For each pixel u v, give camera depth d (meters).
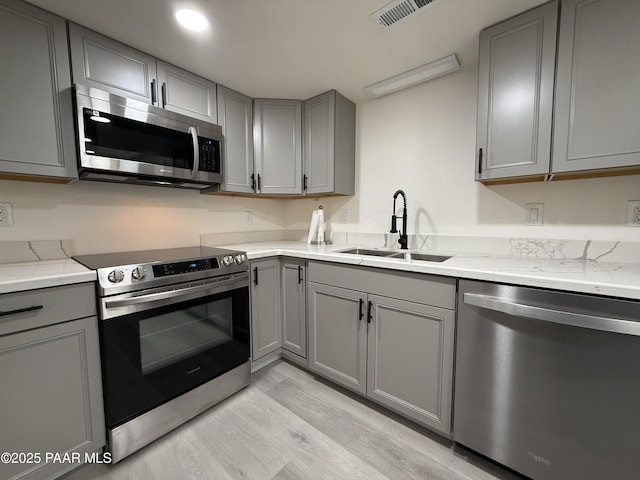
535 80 1.27
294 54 1.61
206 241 2.24
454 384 1.26
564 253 1.48
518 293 1.07
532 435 1.07
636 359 0.88
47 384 1.08
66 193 1.58
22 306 1.01
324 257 1.71
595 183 1.41
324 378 1.90
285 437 1.39
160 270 1.38
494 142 1.38
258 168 2.18
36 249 1.48
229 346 1.70
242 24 1.36
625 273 1.09
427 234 1.95
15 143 1.19
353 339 1.63
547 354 1.02
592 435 0.96
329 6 1.24
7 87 1.17
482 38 1.39
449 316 1.26
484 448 1.19
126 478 1.16
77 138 1.35
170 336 1.43
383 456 1.28
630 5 1.07
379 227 2.22
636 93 1.07
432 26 1.38
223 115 1.97
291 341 2.01
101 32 1.40
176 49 1.55
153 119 1.55
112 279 1.21
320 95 2.11
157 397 1.36
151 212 1.93
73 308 1.12
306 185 2.23
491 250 1.71
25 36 1.20
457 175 1.83
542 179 1.46
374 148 2.21
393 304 1.44
